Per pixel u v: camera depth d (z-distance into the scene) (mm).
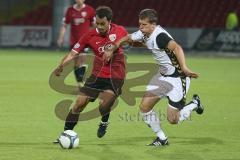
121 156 21594
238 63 75312
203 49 91062
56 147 23219
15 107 34938
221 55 88750
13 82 49812
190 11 108375
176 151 22656
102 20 22922
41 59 77438
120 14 110750
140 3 110938
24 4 118688
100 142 24453
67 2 95812
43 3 116625
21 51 94938
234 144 24344
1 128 27656
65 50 96000
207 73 60875
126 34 23922
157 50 22547
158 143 23719
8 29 102125
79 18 44750
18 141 24453
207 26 106625
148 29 22234
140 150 22781
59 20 96250
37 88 45281
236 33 88562
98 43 23734
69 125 23391
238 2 106500
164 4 110062
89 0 112250
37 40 100250
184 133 26938
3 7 118375
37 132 26672
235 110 34906
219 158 21484
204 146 23828
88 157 21359
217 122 30297
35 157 21297
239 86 48875
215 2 107750
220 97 41219
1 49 99438
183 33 92500
